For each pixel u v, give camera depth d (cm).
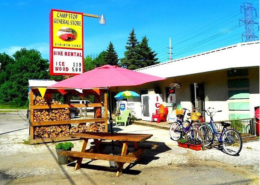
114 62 5578
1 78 5669
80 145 872
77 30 1328
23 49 6694
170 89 1373
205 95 1184
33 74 4603
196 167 582
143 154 714
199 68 1083
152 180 505
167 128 1203
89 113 2473
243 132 932
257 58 893
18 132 1252
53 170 586
